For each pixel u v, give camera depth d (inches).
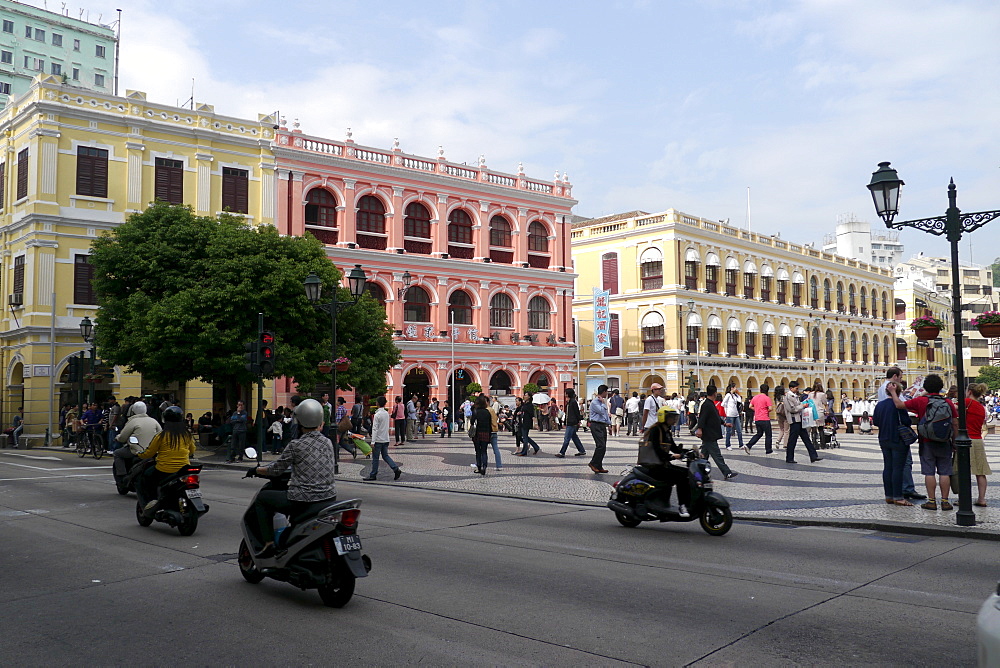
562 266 1892.2
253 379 981.8
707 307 2122.3
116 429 992.9
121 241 1014.4
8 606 273.6
